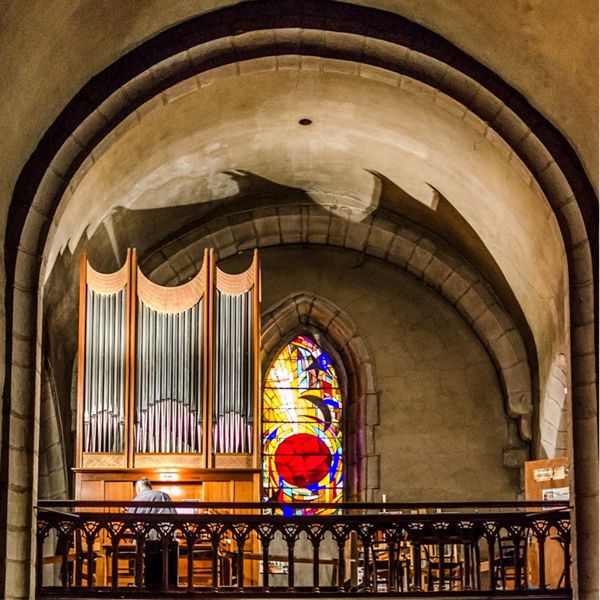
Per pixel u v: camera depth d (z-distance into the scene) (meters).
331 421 24.38
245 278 20.94
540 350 21.84
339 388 24.55
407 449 23.30
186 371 20.39
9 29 14.93
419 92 17.86
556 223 17.58
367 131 20.80
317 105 20.12
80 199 19.52
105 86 17.11
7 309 16.39
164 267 23.03
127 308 20.48
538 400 22.27
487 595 16.92
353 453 23.94
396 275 24.02
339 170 22.45
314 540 17.05
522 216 19.61
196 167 21.48
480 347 23.64
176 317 20.59
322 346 24.64
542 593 16.95
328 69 17.88
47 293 20.50
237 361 20.56
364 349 23.69
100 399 20.16
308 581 23.34
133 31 16.92
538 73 17.00
